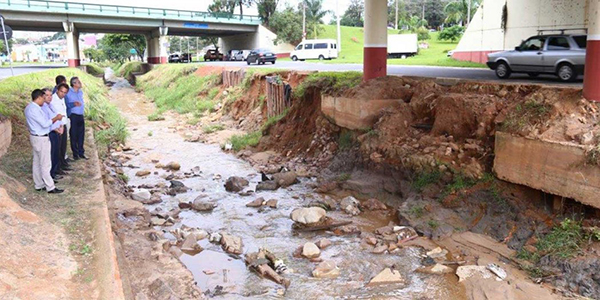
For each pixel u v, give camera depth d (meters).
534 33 26.73
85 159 12.17
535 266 8.07
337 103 15.20
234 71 27.42
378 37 15.58
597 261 7.49
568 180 8.40
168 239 9.48
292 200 12.30
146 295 6.77
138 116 29.31
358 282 7.79
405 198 11.40
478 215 9.78
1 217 6.42
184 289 7.24
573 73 15.24
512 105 10.52
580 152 8.20
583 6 24.02
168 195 12.84
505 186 9.75
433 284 7.69
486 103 11.05
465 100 11.44
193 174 15.11
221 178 14.70
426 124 12.77
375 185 12.30
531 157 9.07
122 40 80.50
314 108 17.59
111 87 50.16
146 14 55.03
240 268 8.36
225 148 18.88
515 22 28.00
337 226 10.35
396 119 13.13
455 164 10.78
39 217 7.10
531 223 8.98
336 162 14.36
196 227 10.40
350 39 76.50
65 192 8.98
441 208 10.26
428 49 61.25
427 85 13.33
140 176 14.90
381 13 15.43
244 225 10.53
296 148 17.14
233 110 24.59
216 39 90.50
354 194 12.50
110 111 25.30
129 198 12.04
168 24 57.12
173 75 39.34
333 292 7.46
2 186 7.89
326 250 9.10
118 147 18.75
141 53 87.81
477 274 7.87
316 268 8.16
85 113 20.75
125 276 6.78
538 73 16.53
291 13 67.19
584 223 8.24
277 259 8.48
